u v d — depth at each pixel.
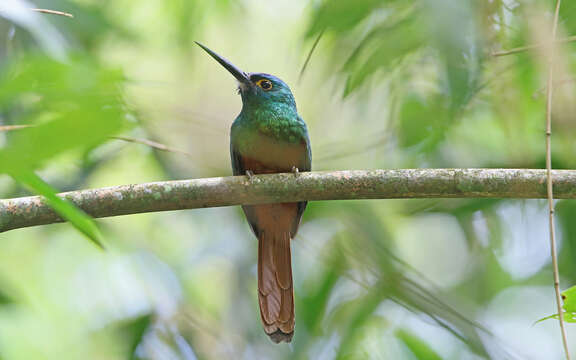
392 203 10.38
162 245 10.97
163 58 11.34
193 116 9.84
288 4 12.19
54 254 10.88
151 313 9.26
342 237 9.55
